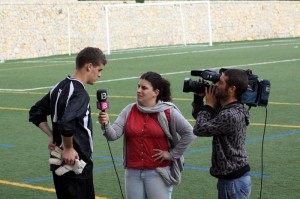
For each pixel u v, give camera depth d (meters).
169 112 6.78
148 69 28.56
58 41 41.88
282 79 22.84
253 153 11.39
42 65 33.09
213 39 50.56
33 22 40.62
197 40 49.66
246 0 53.06
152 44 46.94
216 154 6.38
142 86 6.81
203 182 9.73
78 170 6.51
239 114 6.27
